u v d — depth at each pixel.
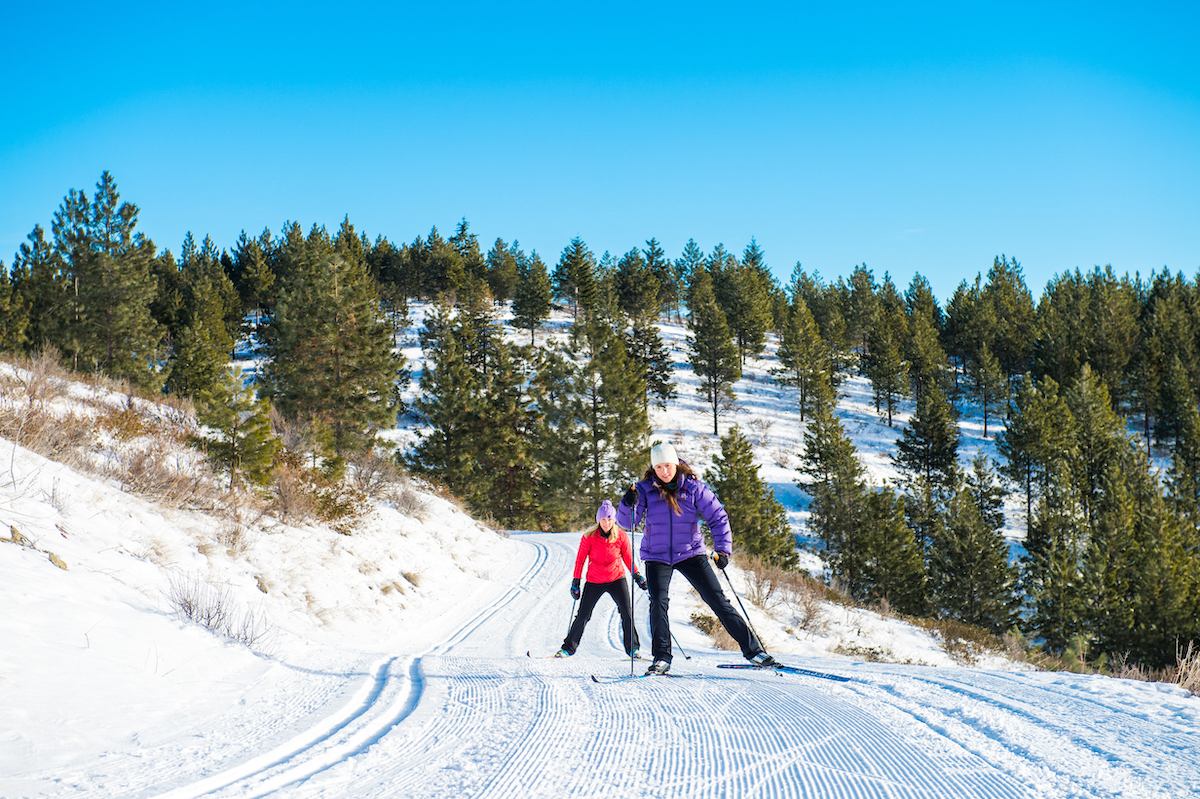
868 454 58.56
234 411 10.98
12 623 4.28
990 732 2.80
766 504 35.22
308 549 10.79
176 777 2.74
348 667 5.54
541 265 78.56
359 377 25.73
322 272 26.52
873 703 3.42
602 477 34.25
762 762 2.52
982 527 33.88
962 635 18.83
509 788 2.38
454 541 16.69
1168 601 27.34
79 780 2.69
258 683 4.81
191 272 82.56
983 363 65.50
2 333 33.00
